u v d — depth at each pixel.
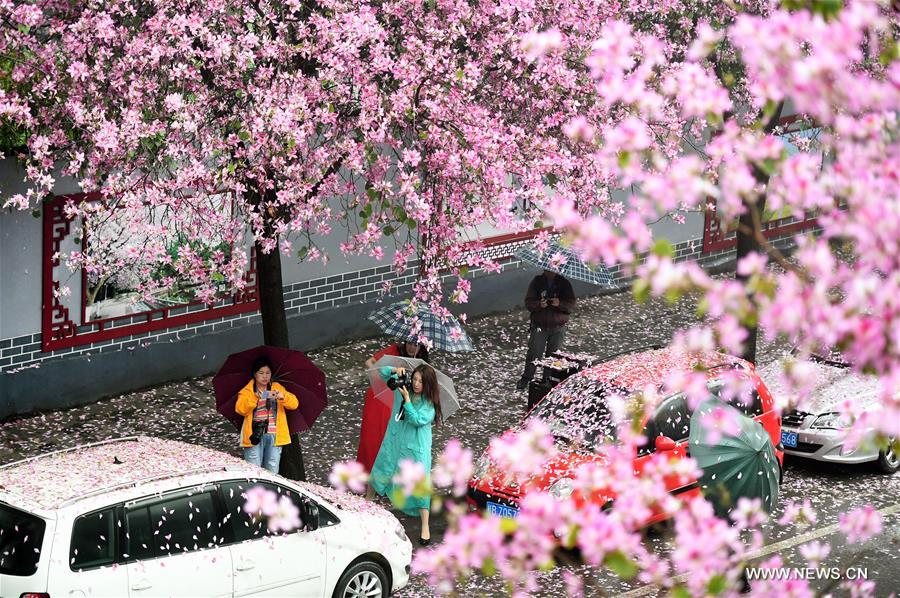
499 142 19.84
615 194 31.02
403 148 20.47
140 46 18.14
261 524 16.20
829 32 5.64
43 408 25.25
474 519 7.14
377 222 19.38
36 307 24.84
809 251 6.05
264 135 17.95
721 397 21.33
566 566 19.00
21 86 18.84
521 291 33.50
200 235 21.19
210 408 26.31
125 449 17.02
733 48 25.56
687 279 6.12
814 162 6.59
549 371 24.73
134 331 26.47
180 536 15.45
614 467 8.41
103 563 14.74
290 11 19.69
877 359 6.06
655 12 24.72
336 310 29.72
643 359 22.69
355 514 17.42
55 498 14.91
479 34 21.67
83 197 24.77
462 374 28.95
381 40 19.48
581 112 22.08
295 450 21.61
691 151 26.08
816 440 23.38
